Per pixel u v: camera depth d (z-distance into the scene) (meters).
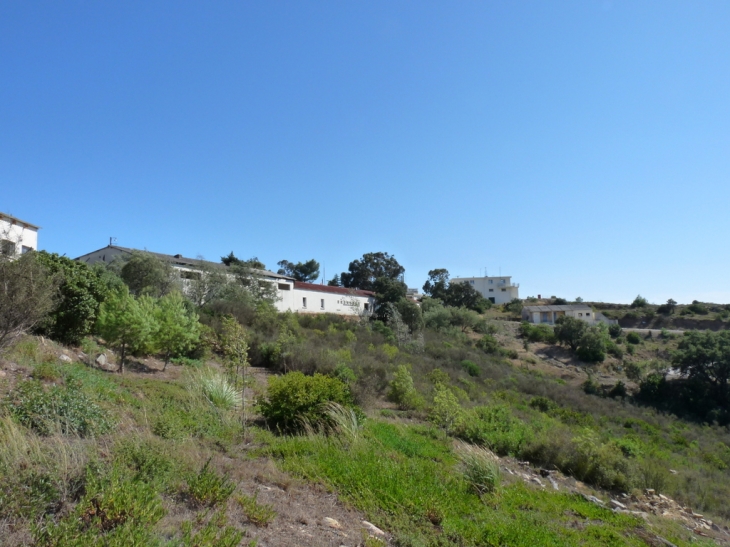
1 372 7.71
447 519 5.60
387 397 15.96
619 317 78.50
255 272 39.69
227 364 10.84
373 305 56.19
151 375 12.88
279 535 4.30
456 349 37.03
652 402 36.94
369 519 5.29
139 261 28.73
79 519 3.25
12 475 3.93
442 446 10.24
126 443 5.16
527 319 72.94
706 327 69.94
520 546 5.32
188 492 4.62
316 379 9.81
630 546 6.40
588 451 11.23
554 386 32.62
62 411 5.97
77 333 12.41
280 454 7.16
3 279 7.66
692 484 12.85
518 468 10.59
